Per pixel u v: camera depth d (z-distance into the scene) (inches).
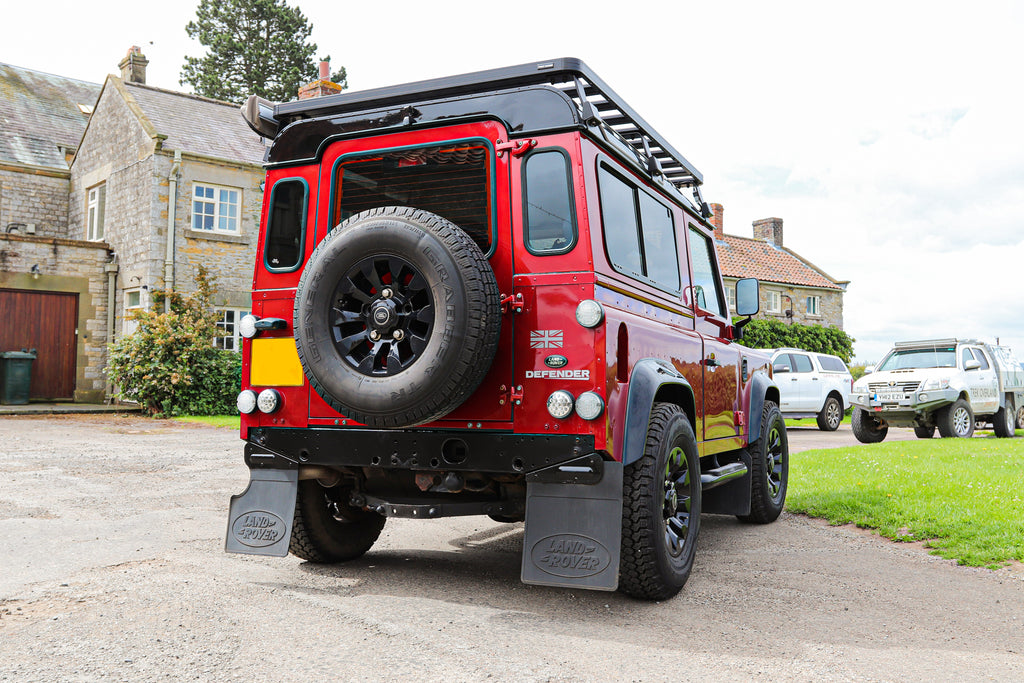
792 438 642.2
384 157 169.2
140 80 933.2
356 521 195.8
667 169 228.5
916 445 486.3
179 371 681.0
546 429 149.2
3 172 861.8
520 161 157.2
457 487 159.2
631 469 157.9
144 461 382.6
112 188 810.8
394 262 148.7
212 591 165.0
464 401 150.9
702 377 204.8
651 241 189.8
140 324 710.5
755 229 1521.9
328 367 151.6
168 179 745.6
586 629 144.4
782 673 124.2
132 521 238.4
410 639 136.5
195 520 241.6
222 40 1649.9
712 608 160.4
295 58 1710.1
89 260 781.9
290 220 176.6
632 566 157.2
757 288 246.2
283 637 136.4
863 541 229.8
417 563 194.7
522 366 151.8
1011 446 480.4
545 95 157.0
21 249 740.7
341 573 183.0
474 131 161.9
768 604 163.8
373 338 149.9
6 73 1008.2
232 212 791.1
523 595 166.2
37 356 753.6
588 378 146.6
